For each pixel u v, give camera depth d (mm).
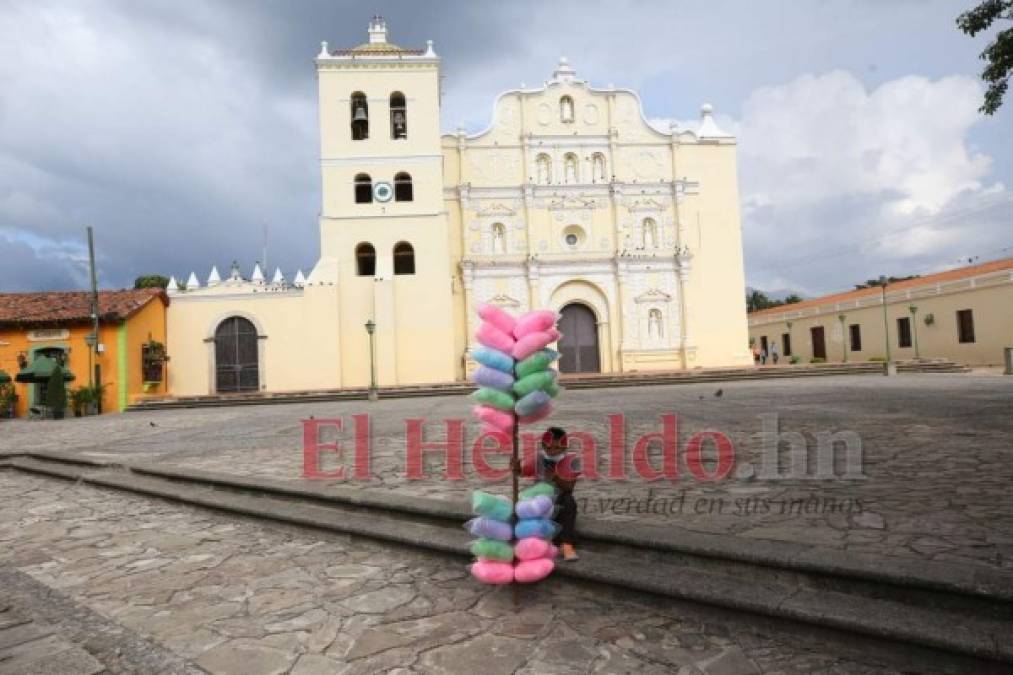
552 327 4484
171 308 28125
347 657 3744
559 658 3621
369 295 28906
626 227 32656
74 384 24219
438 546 5246
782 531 4773
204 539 6332
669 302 32375
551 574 4633
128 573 5383
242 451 10695
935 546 4281
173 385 27812
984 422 10375
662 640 3797
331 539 6082
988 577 3570
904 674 3295
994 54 8727
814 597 3826
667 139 33125
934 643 3246
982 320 30000
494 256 31953
